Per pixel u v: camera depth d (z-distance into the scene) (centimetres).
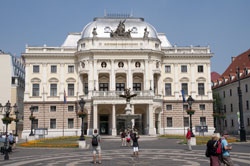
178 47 8375
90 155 3347
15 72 9981
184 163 2589
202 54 8288
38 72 8131
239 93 5012
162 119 8019
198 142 4788
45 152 3844
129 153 3516
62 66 8175
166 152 3562
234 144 4550
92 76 7788
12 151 4056
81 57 7944
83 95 7700
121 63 7912
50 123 7969
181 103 8144
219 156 1755
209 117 8150
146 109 7500
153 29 8488
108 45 7881
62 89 8094
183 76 8275
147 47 7888
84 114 4288
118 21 8450
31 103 7994
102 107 7650
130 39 7912
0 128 8850
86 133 7775
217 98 9606
